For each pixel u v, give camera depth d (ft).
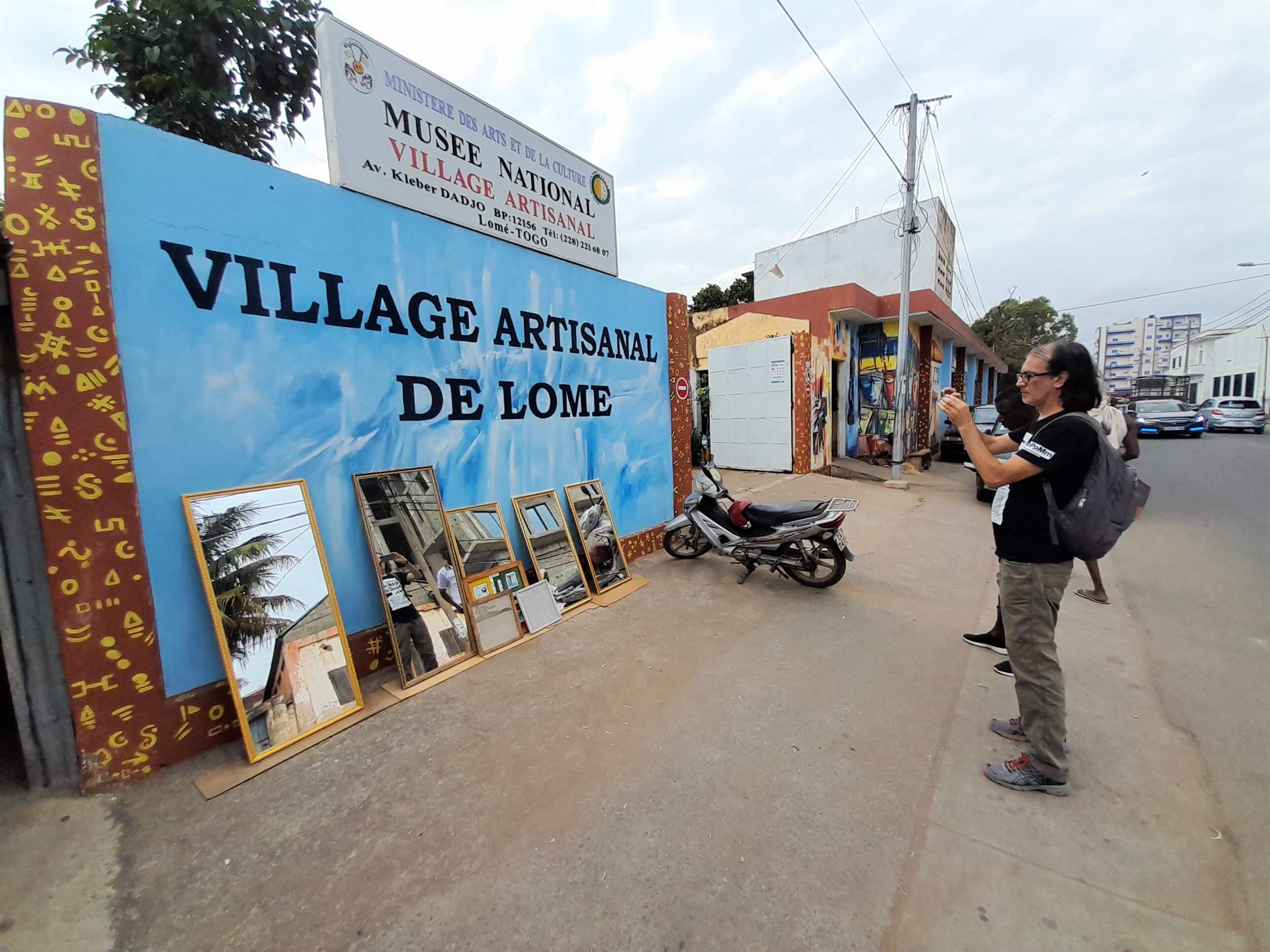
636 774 8.08
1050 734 7.50
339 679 9.73
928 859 6.51
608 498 17.85
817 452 37.52
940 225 53.31
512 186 14.25
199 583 8.78
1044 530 7.34
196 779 8.18
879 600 14.98
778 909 5.88
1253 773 7.88
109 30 12.11
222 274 9.10
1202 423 61.72
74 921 5.90
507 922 5.80
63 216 7.58
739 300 71.15
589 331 16.84
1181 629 12.82
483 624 12.30
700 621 13.67
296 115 14.88
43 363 7.47
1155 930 5.56
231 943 5.66
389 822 7.25
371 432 11.25
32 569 7.50
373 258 11.25
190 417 8.77
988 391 87.86
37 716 7.58
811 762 8.29
